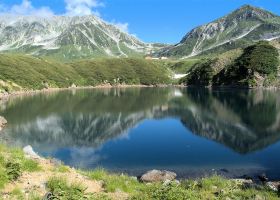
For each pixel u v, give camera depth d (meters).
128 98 160.25
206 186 23.25
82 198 16.81
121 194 19.27
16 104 129.25
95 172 22.69
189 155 52.28
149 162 47.78
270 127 76.81
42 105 125.56
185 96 172.38
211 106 121.62
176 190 19.22
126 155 52.22
